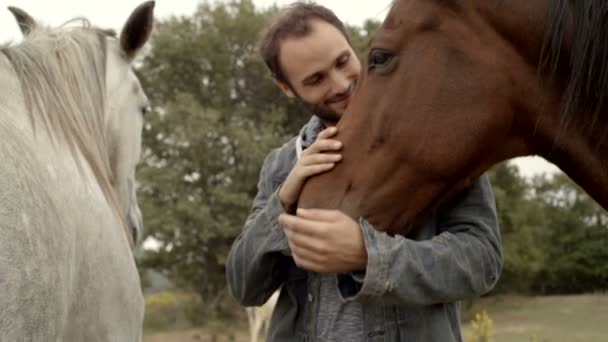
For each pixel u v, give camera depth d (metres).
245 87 24.98
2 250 1.08
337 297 1.66
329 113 1.74
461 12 1.44
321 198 1.50
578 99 1.43
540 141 1.52
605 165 1.49
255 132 23.19
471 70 1.44
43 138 1.45
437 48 1.45
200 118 22.42
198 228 21.67
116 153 2.08
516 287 22.89
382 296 1.44
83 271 1.46
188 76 24.97
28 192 1.20
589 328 13.54
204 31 24.59
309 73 1.69
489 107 1.44
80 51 1.84
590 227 23.09
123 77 2.12
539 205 22.92
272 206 1.65
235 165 23.08
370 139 1.48
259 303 1.84
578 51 1.37
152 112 22.92
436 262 1.49
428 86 1.44
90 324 1.53
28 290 1.13
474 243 1.59
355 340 1.61
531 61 1.45
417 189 1.48
